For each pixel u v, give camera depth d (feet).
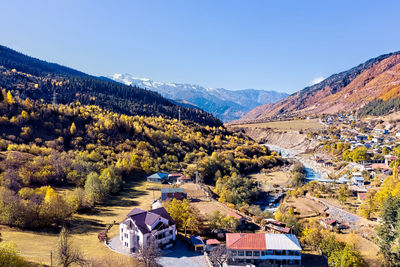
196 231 271.49
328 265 228.02
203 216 317.83
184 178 490.90
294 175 584.40
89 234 253.44
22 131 504.02
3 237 222.89
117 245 230.89
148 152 584.81
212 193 446.60
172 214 271.28
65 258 181.37
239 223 297.33
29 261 184.34
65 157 444.96
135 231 223.10
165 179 484.74
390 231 284.61
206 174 556.51
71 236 245.45
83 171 412.16
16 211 249.96
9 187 322.14
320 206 414.21
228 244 228.63
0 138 461.37
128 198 377.30
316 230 282.15
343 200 414.82
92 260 193.16
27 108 575.79
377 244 287.89
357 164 631.15
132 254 214.69
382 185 440.45
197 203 374.63
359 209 377.30
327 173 646.33
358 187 478.18
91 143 556.51
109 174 406.21
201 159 620.08
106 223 283.59
